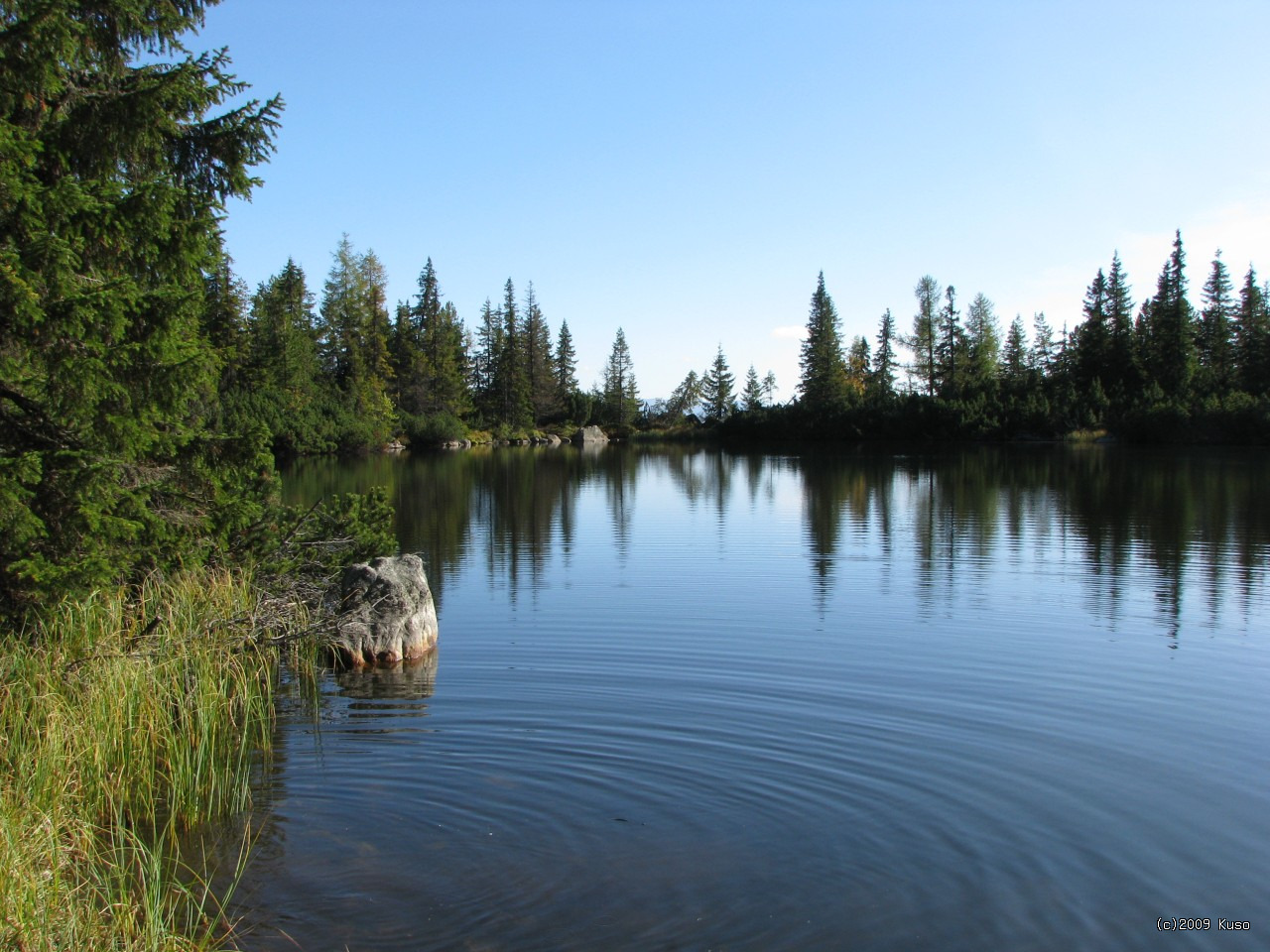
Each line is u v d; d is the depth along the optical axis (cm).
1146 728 730
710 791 609
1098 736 712
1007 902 482
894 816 575
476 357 9012
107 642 679
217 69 863
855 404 7519
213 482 859
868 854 529
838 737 707
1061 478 3222
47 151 771
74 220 701
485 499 2688
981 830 558
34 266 656
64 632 674
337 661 910
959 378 7694
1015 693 814
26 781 522
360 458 5344
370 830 557
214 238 813
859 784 621
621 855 528
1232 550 1606
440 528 2012
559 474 3834
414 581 977
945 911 473
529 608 1175
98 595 745
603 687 833
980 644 987
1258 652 949
